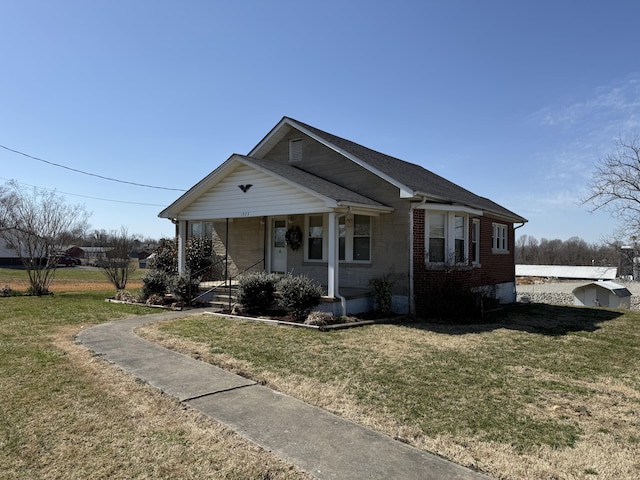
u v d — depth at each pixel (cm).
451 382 618
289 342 847
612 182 2523
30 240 1786
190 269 1506
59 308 1283
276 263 1570
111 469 369
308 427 457
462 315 1189
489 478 364
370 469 372
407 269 1220
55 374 617
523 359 757
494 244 1669
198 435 434
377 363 708
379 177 1296
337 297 1113
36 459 383
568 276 4891
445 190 1509
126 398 530
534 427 472
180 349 782
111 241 2264
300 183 1142
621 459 404
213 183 1361
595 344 897
